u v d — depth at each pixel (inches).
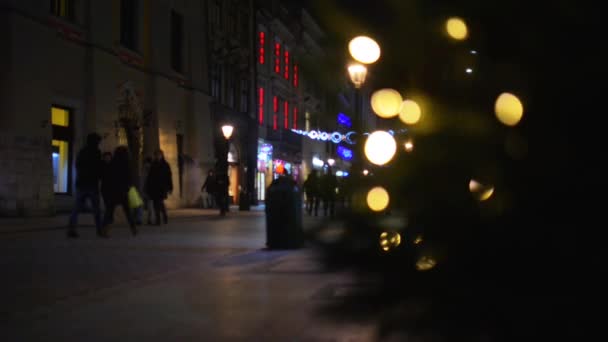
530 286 113.5
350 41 105.0
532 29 93.4
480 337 131.6
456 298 127.6
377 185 111.8
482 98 100.7
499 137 100.4
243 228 699.4
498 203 102.8
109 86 970.1
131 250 436.5
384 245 119.0
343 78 108.2
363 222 118.0
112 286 273.3
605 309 115.5
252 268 329.7
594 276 104.3
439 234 110.6
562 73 93.3
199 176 1278.3
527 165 98.9
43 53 820.6
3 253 406.9
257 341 168.6
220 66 1440.7
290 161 1830.7
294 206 439.8
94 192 536.7
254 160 1616.6
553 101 95.5
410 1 101.1
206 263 357.4
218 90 1433.3
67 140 891.4
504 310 126.7
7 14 762.8
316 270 133.8
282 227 438.0
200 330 184.4
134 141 1058.1
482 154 102.1
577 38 91.7
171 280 290.7
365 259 125.9
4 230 560.7
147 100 1117.1
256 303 228.2
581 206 97.3
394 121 106.8
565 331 124.3
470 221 106.5
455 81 103.0
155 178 737.0
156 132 1120.8
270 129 1763.0
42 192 786.2
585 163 95.0
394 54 105.0
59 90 860.6
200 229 677.9
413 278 125.7
